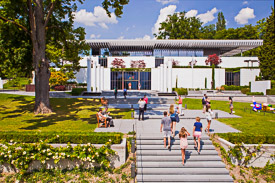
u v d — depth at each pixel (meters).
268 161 8.29
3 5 13.44
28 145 8.04
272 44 33.00
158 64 43.25
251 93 28.12
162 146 8.88
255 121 13.61
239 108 19.58
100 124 12.40
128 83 40.59
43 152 7.73
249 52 58.22
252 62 42.16
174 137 9.48
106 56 43.28
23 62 17.91
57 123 12.76
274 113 16.52
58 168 8.08
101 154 8.01
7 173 7.95
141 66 42.69
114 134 8.77
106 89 40.41
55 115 15.07
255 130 11.20
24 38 17.70
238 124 12.73
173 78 41.06
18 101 19.83
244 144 8.55
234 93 34.28
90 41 43.44
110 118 11.70
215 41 44.09
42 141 8.20
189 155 8.52
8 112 15.90
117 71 40.53
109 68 40.31
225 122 13.34
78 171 7.91
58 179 7.49
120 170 7.91
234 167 8.26
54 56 29.31
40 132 9.05
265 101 26.06
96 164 8.18
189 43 44.22
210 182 7.31
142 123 12.70
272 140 8.74
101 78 37.41
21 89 32.06
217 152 8.67
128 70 40.41
